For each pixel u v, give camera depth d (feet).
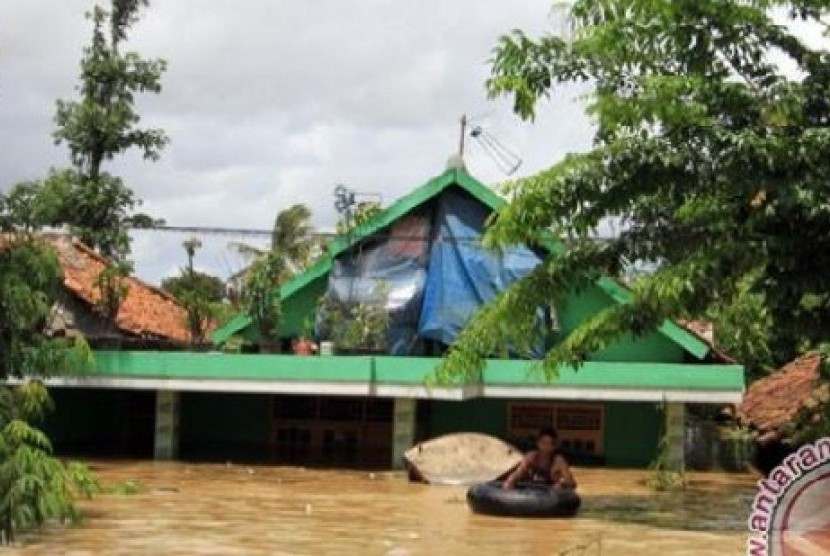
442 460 68.90
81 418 88.38
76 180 106.32
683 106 44.78
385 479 70.13
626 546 47.93
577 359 53.52
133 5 108.58
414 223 83.30
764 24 45.39
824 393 68.18
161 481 66.85
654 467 77.00
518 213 49.06
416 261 82.07
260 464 77.15
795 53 45.62
